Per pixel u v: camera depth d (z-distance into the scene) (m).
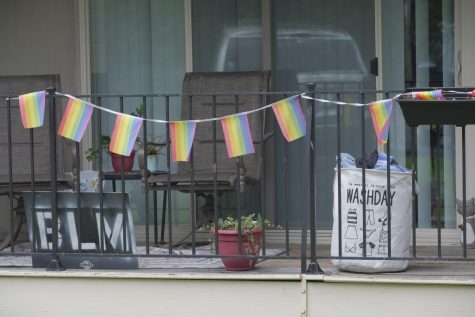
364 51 17.73
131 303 13.09
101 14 18.38
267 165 17.84
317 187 17.95
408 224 13.47
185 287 12.97
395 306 12.56
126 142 12.91
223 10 18.11
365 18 17.73
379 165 13.52
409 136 17.44
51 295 13.25
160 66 18.28
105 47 18.39
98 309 13.16
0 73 18.33
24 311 13.30
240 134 12.77
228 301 12.88
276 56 18.06
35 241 13.72
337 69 17.86
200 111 16.83
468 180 16.89
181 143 12.84
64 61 18.23
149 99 18.31
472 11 16.77
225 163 16.61
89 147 18.30
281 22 18.03
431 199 17.34
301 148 17.98
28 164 16.89
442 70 17.28
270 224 16.47
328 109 17.91
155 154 16.89
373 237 13.28
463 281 12.35
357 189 13.34
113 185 17.47
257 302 12.83
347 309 12.66
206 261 14.34
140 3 18.30
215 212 13.34
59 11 18.20
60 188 15.94
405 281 12.44
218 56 18.16
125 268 13.48
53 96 13.38
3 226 18.16
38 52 18.27
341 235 13.08
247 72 16.72
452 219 17.31
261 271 13.32
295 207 18.03
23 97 13.31
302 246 12.91
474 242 16.59
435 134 17.34
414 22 17.38
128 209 13.42
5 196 17.94
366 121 17.77
